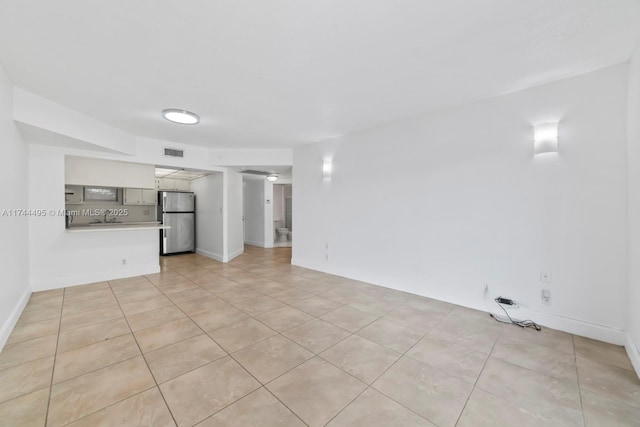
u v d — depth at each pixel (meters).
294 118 3.46
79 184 3.96
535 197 2.57
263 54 2.02
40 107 2.75
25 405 1.52
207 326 2.56
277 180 7.80
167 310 2.96
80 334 2.38
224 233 5.59
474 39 1.84
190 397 1.60
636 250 1.95
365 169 3.98
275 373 1.84
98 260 4.07
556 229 2.47
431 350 2.14
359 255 4.11
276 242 8.50
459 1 1.48
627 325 2.13
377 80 2.44
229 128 3.90
